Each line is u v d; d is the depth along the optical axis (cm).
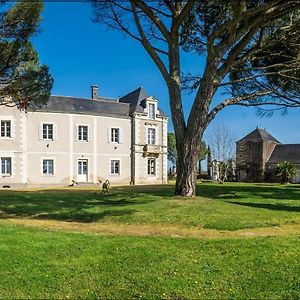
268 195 1798
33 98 1869
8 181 3331
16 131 3384
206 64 1367
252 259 636
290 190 2216
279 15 1186
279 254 661
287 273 578
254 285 541
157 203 1309
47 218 1159
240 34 1278
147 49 1464
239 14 1121
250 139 5641
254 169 5366
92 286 542
